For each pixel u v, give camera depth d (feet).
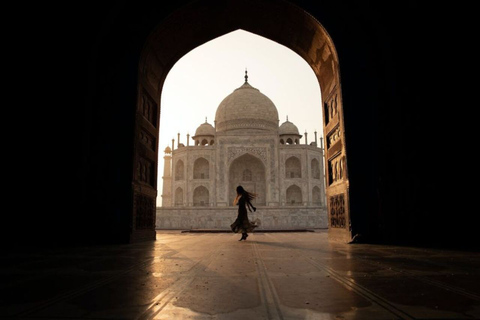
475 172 26.55
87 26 29.71
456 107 27.71
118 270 12.21
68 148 27.86
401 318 6.26
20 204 27.25
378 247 22.45
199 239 32.91
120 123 28.40
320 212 106.11
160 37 31.71
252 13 33.71
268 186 147.43
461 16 28.45
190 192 151.43
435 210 26.48
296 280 10.10
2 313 6.61
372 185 27.20
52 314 6.55
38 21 29.43
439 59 28.58
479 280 10.11
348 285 9.34
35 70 28.89
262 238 34.19
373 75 28.86
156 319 6.28
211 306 7.17
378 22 29.48
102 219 26.94
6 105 28.37
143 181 30.89
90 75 28.84
